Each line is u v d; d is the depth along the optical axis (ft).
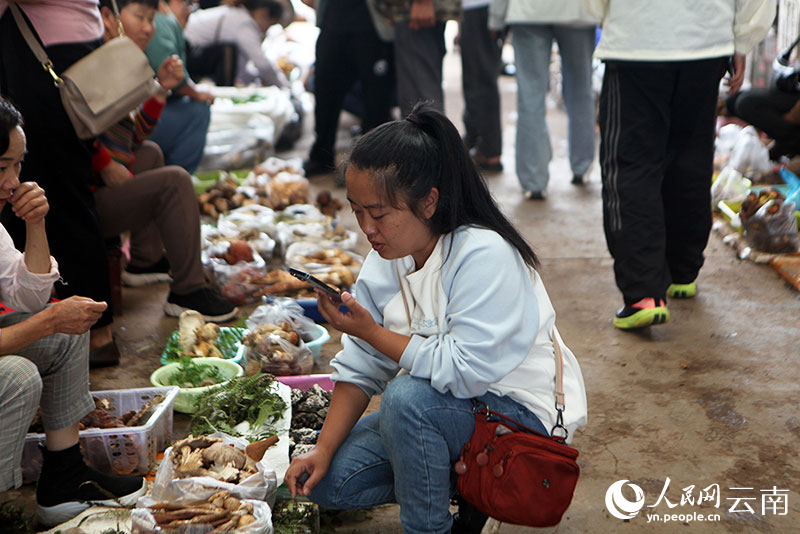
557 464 6.52
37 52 10.29
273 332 10.82
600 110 12.60
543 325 7.03
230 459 7.38
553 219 18.06
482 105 21.36
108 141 12.43
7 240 8.04
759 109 16.71
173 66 13.60
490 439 6.66
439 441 6.73
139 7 12.65
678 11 11.70
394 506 8.43
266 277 13.66
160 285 14.64
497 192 20.08
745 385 10.84
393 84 21.38
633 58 11.85
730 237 15.88
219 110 21.21
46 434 7.85
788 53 16.28
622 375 11.20
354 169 6.48
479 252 6.63
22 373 7.04
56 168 10.58
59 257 10.89
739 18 12.06
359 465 7.11
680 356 11.71
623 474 8.95
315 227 15.99
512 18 18.03
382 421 6.86
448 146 6.61
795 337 12.19
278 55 32.53
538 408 6.97
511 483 6.53
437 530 6.83
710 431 9.78
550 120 27.50
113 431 8.38
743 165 17.76
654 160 12.22
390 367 7.34
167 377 10.43
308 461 6.98
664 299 12.40
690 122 12.42
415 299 6.95
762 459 9.20
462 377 6.56
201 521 6.73
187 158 18.21
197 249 12.82
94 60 10.57
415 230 6.66
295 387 10.16
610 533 8.00
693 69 11.91
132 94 10.78
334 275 13.64
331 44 20.49
